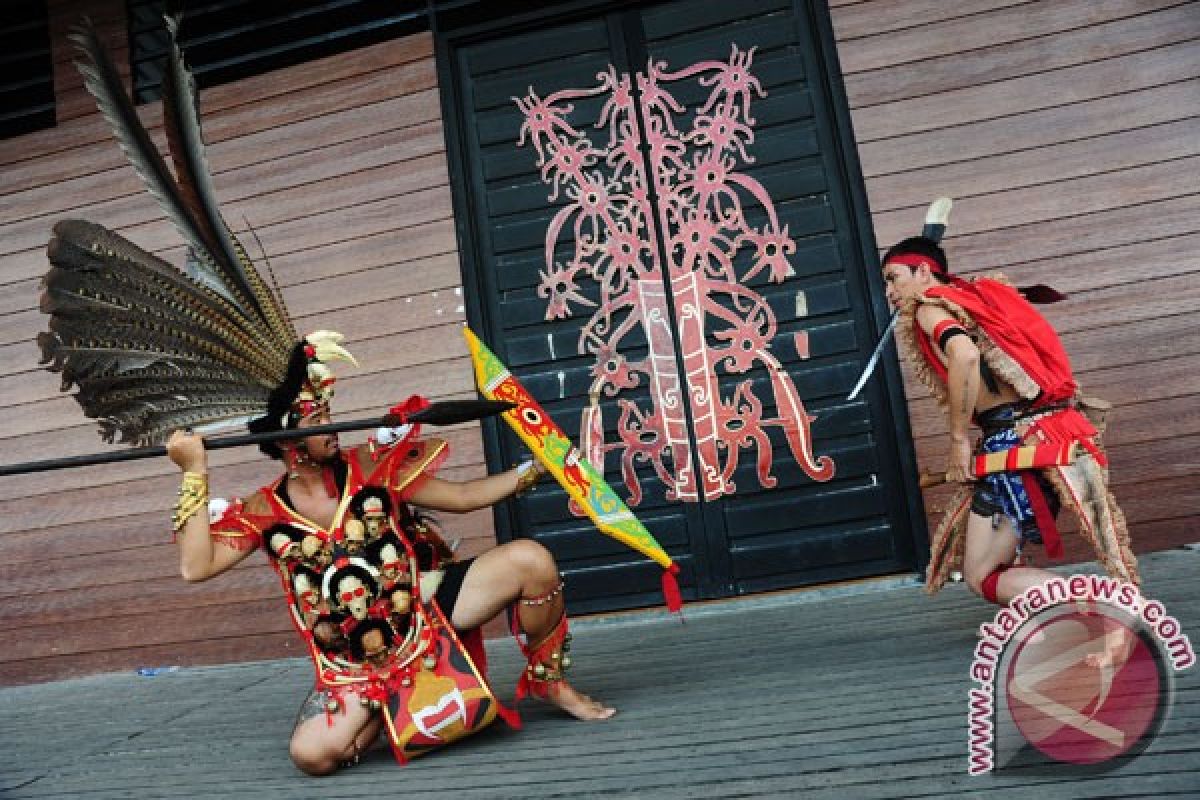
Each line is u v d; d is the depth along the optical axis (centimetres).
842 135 400
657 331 412
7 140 486
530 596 225
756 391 402
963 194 386
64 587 446
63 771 253
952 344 220
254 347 218
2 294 475
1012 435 221
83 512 450
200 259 216
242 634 426
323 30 458
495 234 430
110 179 474
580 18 432
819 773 168
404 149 441
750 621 342
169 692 367
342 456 223
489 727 236
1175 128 373
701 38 422
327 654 215
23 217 479
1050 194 379
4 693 422
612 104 426
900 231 390
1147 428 362
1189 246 366
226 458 437
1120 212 373
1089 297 371
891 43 401
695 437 404
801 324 402
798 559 392
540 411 241
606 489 237
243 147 457
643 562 402
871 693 216
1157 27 379
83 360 196
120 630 438
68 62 485
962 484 228
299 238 445
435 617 221
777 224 407
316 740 210
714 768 179
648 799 168
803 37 414
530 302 423
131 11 484
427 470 225
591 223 423
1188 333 362
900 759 169
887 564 386
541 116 432
